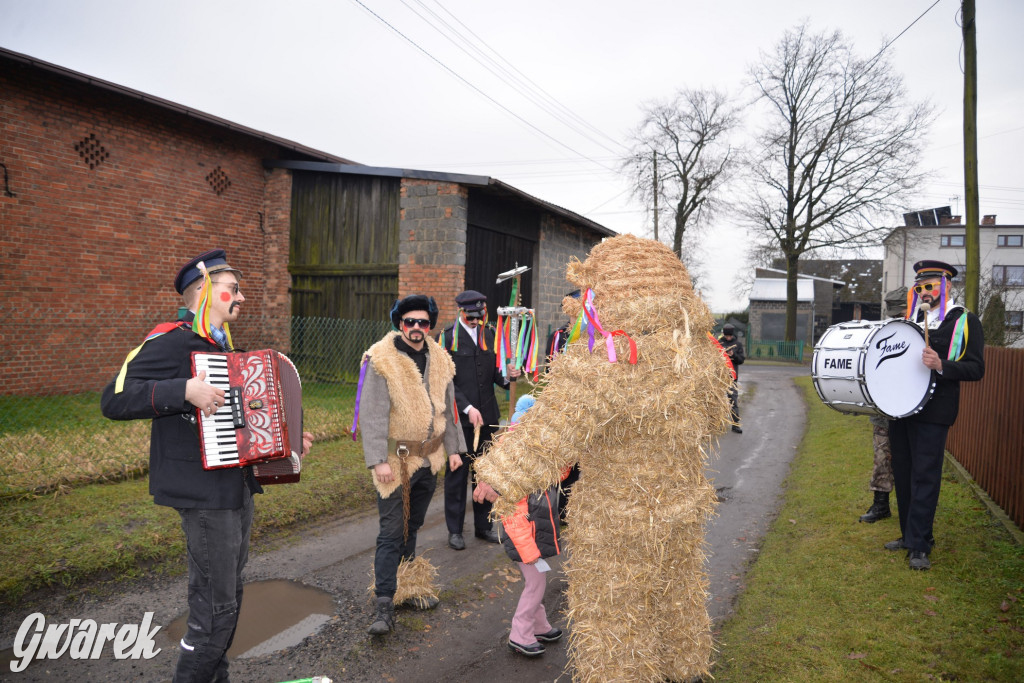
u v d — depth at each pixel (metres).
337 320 11.54
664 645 2.71
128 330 10.29
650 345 2.55
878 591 3.58
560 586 4.14
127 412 2.26
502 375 5.15
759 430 9.95
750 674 2.85
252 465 2.53
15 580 3.65
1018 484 4.54
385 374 3.51
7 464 5.60
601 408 2.48
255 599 3.83
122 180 10.16
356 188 11.66
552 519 3.22
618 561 2.56
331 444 7.50
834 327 4.65
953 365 3.66
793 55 28.03
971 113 8.02
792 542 4.55
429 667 3.12
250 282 12.22
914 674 2.74
